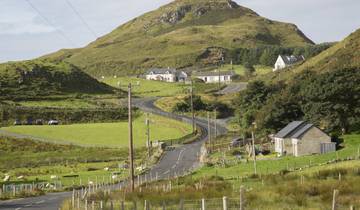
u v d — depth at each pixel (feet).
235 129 552.82
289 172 266.36
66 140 534.78
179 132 557.74
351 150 337.31
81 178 346.33
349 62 600.80
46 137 547.49
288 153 377.30
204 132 552.82
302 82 496.23
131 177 222.07
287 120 441.27
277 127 445.37
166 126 592.60
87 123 648.38
